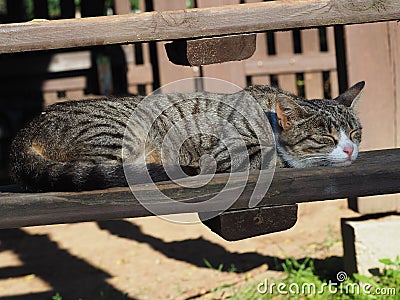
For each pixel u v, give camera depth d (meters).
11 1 10.47
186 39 3.63
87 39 3.51
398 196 7.06
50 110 4.82
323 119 4.93
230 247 6.74
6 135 10.10
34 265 6.90
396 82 7.21
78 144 4.58
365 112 7.18
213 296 5.66
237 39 3.65
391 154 4.58
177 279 6.17
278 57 9.16
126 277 6.36
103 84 9.77
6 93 10.05
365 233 5.59
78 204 3.56
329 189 3.72
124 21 3.52
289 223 3.72
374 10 3.68
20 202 3.53
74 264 6.82
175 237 7.24
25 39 3.47
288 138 4.94
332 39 9.27
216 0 7.59
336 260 6.07
